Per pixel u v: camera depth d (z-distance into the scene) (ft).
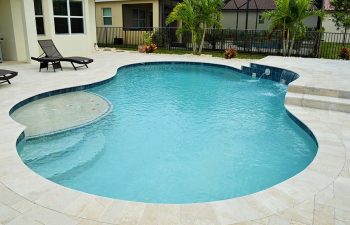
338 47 55.42
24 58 40.22
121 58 45.09
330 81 26.11
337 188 11.23
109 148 17.25
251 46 52.42
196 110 24.52
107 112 22.27
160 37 58.39
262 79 36.04
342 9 63.98
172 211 9.70
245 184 13.88
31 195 10.43
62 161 15.58
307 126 18.16
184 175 14.61
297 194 10.78
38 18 40.78
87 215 9.45
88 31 47.67
